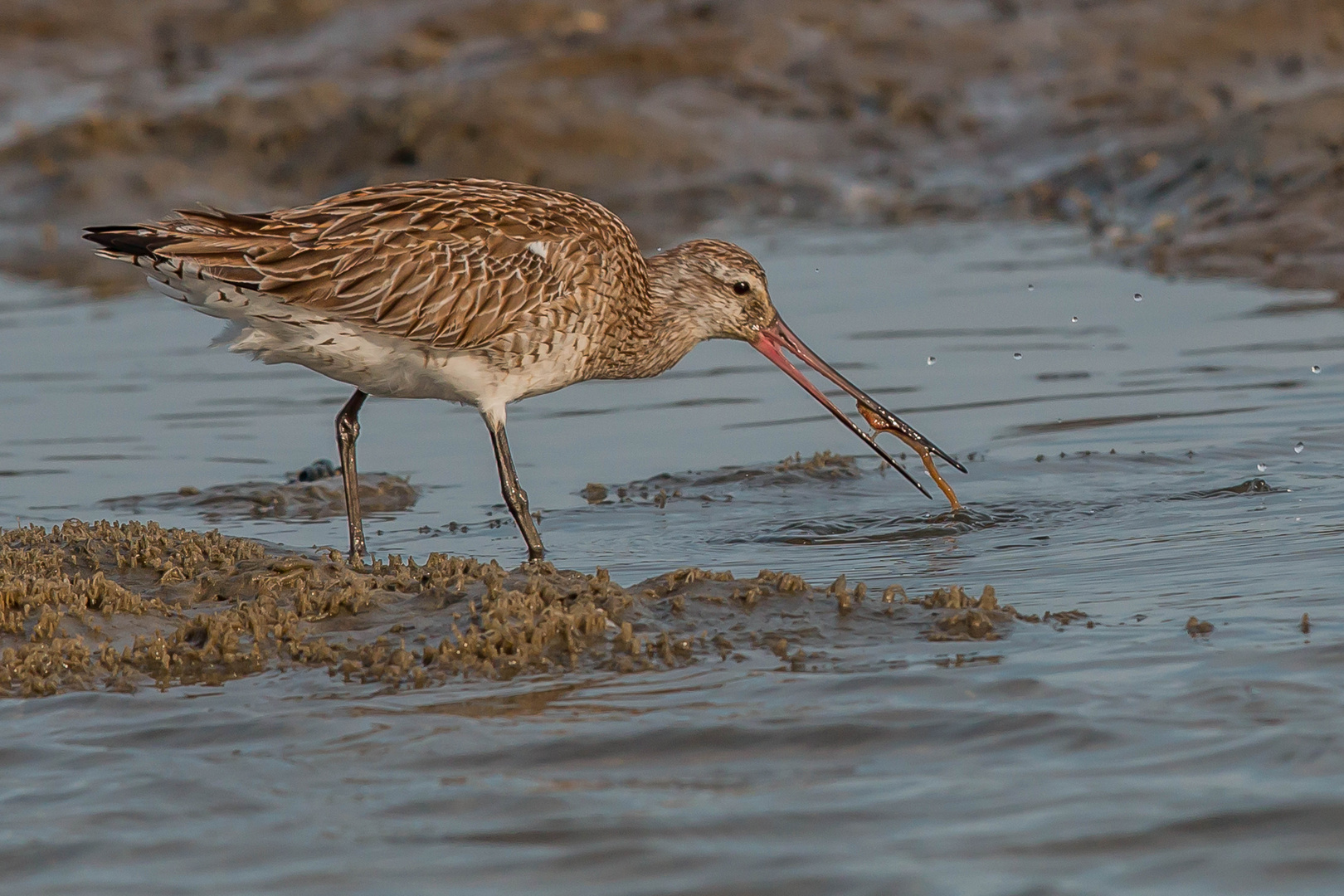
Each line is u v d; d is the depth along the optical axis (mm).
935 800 6723
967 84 30391
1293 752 6953
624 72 31344
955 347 18422
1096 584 10031
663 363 13953
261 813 6945
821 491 13617
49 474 15250
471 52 33719
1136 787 6711
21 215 28875
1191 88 28750
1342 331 17688
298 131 30125
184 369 19516
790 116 29906
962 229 25141
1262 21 30281
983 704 7754
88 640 9500
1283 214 22234
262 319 11852
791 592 9672
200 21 38125
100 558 11141
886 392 16859
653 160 28766
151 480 15047
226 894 6199
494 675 8680
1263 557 10383
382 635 9398
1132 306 19641
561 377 13000
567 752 7480
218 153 29969
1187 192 24125
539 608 9305
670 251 14039
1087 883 5953
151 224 11531
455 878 6242
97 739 7980
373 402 18141
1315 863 6020
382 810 6910
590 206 13086
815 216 26922
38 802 7180
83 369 19531
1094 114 28531
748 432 16016
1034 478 13438
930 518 12461
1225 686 7754
